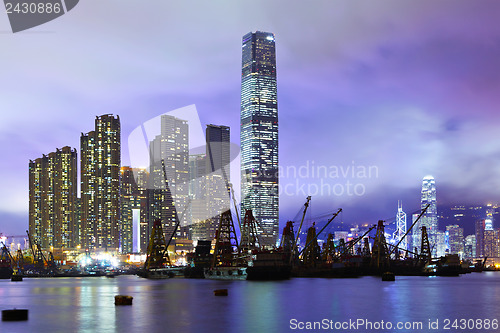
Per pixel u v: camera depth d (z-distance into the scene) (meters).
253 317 114.38
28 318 112.81
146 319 110.31
